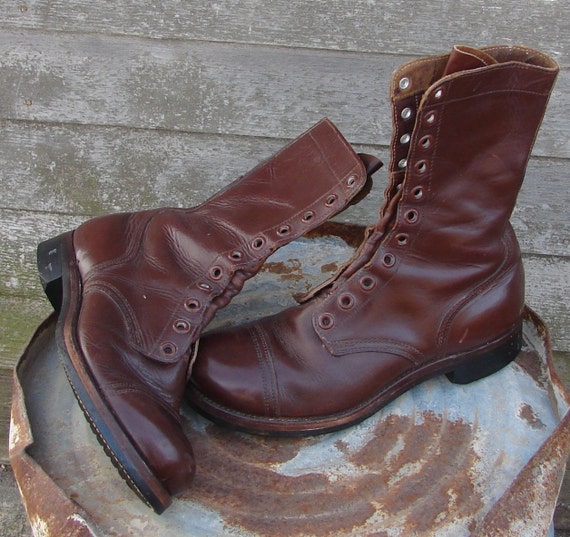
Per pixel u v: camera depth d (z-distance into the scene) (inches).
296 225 23.3
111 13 31.9
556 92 32.2
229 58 32.7
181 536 19.4
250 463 22.0
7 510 36.3
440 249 22.7
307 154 24.1
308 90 33.1
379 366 22.9
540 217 35.1
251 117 33.8
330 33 31.9
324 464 22.0
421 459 22.2
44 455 21.2
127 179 35.6
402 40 31.9
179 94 33.5
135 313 21.5
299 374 22.5
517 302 24.1
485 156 21.6
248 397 22.2
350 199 22.8
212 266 23.0
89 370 19.2
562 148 33.3
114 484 20.6
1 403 38.2
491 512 18.7
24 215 36.8
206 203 25.2
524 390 24.5
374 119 33.4
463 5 31.1
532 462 19.5
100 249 23.0
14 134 34.8
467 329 23.5
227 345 23.0
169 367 21.2
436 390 24.8
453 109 20.4
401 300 22.9
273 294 28.8
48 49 32.8
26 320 38.8
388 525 19.9
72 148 35.1
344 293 23.0
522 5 30.9
